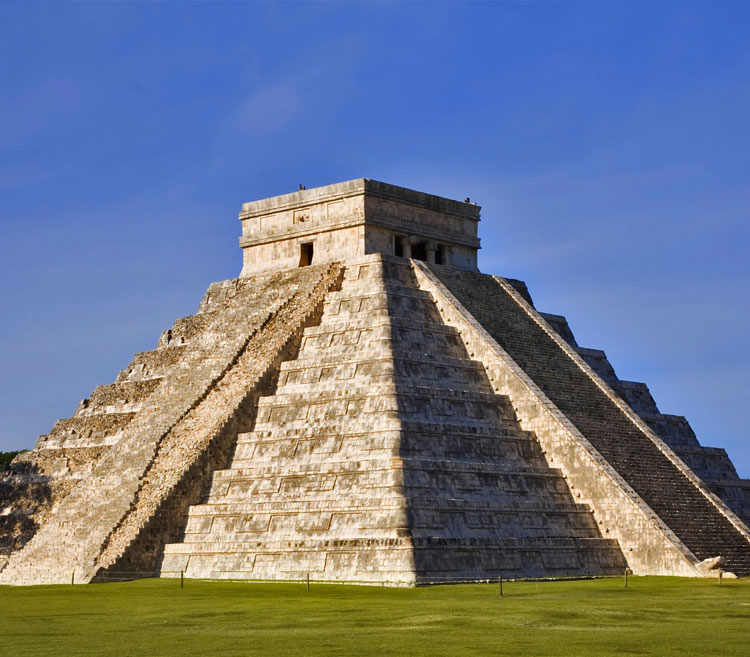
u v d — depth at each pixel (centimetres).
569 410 8725
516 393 8662
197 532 8044
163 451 8544
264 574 7569
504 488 7931
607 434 8681
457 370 8644
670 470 8638
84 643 4716
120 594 6731
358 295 8962
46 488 9644
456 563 7288
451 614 5403
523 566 7575
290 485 7888
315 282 9250
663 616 5347
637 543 7975
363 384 8225
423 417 8062
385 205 9519
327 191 9575
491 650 4366
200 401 8812
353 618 5338
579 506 8206
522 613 5416
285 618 5384
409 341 8619
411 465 7519
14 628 5203
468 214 10119
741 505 9881
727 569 7919
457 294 9450
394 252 9594
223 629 5075
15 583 8244
